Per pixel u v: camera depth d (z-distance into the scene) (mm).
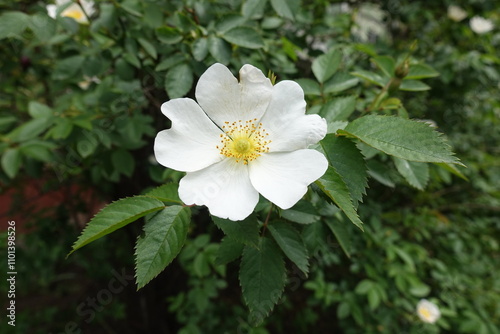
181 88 139
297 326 333
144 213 86
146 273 81
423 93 272
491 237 347
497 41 323
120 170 191
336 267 294
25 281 375
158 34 141
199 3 155
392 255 238
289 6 142
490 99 330
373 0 266
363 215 237
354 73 139
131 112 189
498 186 340
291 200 87
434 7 274
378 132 86
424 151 81
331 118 115
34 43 205
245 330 272
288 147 93
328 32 221
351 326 280
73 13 208
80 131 181
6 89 244
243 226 90
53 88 226
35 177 217
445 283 274
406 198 311
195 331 253
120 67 166
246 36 135
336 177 85
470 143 342
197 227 272
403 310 277
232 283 306
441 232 318
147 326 355
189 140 98
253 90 97
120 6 153
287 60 180
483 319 261
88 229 80
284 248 98
